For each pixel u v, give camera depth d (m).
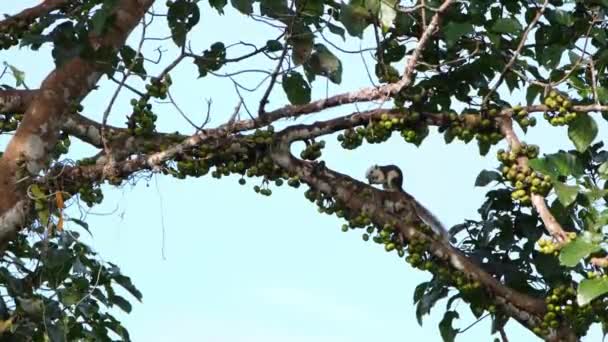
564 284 11.98
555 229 10.60
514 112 11.71
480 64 11.99
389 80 11.98
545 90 11.57
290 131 11.89
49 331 11.59
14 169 11.67
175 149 11.71
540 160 10.77
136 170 11.84
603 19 12.06
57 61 11.67
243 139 11.84
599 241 9.88
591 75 12.02
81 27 11.79
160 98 11.82
